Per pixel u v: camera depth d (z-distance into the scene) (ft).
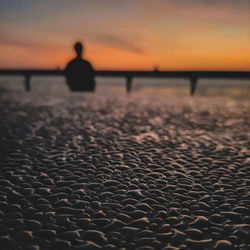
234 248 4.61
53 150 9.84
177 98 28.37
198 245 4.67
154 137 11.78
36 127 13.38
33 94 30.40
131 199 6.25
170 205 6.02
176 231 5.06
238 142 11.05
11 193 6.50
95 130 12.91
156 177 7.54
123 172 7.87
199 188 6.89
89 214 5.61
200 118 16.26
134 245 4.66
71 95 29.73
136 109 19.61
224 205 6.04
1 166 8.24
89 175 7.63
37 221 5.34
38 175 7.60
